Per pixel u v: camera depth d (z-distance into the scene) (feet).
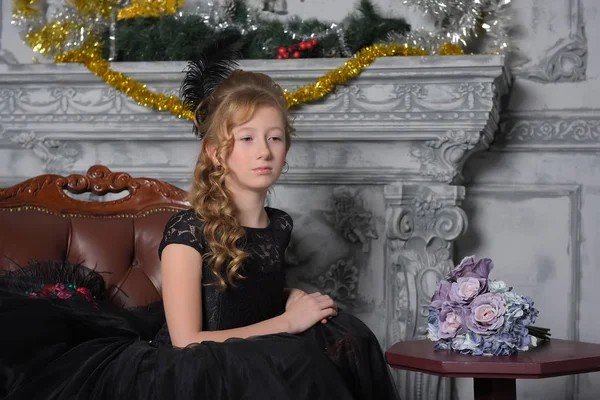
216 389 6.02
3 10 13.04
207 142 7.57
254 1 12.16
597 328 11.76
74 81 11.48
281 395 5.84
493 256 12.12
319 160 11.42
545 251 11.94
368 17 11.49
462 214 10.97
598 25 11.79
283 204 11.81
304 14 12.53
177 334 6.84
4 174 12.85
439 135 10.79
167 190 9.57
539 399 11.92
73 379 6.49
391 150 11.18
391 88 10.83
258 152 7.23
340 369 6.77
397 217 11.04
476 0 11.27
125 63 11.26
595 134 11.75
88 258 8.97
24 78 11.51
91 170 9.62
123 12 11.64
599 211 11.78
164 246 7.17
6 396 6.51
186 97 8.48
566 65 11.86
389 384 7.15
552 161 11.96
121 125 11.51
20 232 8.83
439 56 10.47
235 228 7.16
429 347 7.86
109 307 8.04
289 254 11.75
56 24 11.80
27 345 6.88
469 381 11.89
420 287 11.07
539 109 11.98
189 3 12.40
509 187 12.07
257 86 7.67
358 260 11.66
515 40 12.08
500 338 7.29
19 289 8.03
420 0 11.32
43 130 11.77
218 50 8.64
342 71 10.73
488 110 10.52
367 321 11.64
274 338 6.46
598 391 11.71
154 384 6.21
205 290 7.18
